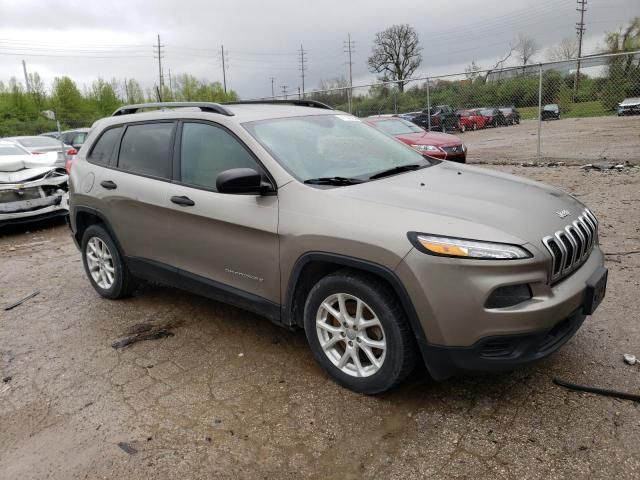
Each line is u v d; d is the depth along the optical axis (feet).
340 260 9.93
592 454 8.51
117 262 15.74
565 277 9.74
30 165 28.22
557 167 39.55
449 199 10.28
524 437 9.03
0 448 9.71
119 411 10.55
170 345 13.29
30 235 27.96
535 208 10.23
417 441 9.14
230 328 14.08
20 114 150.20
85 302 16.67
